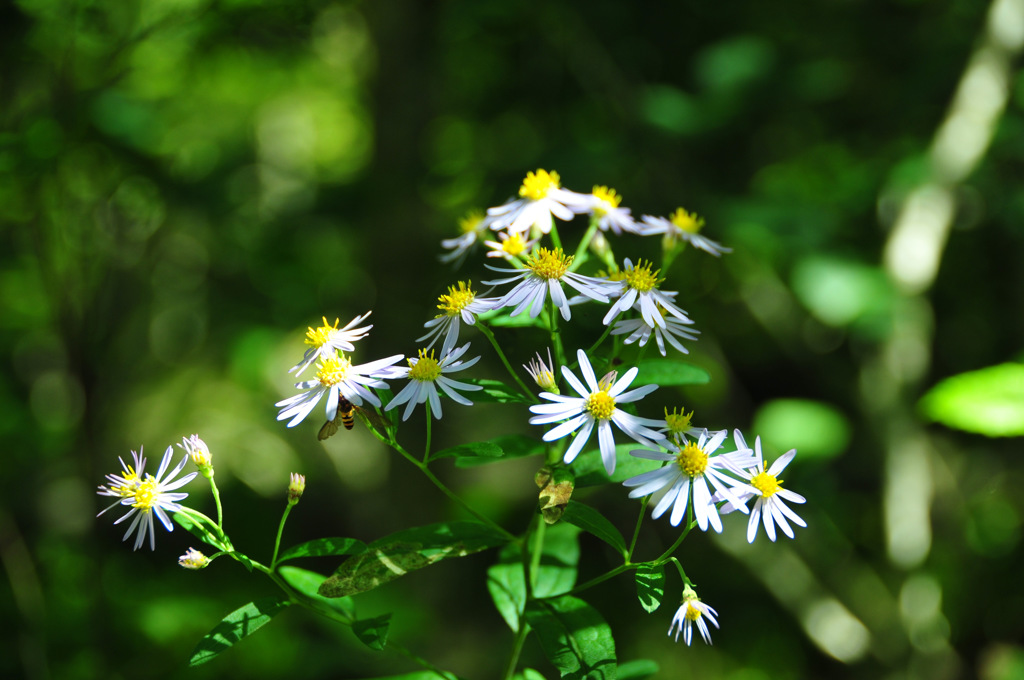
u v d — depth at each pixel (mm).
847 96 722
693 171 699
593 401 316
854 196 702
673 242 368
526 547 336
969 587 742
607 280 335
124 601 748
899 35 715
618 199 370
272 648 755
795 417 673
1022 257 751
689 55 743
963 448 792
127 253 622
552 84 785
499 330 409
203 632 764
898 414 685
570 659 321
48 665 640
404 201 725
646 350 413
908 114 695
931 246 642
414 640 757
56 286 543
